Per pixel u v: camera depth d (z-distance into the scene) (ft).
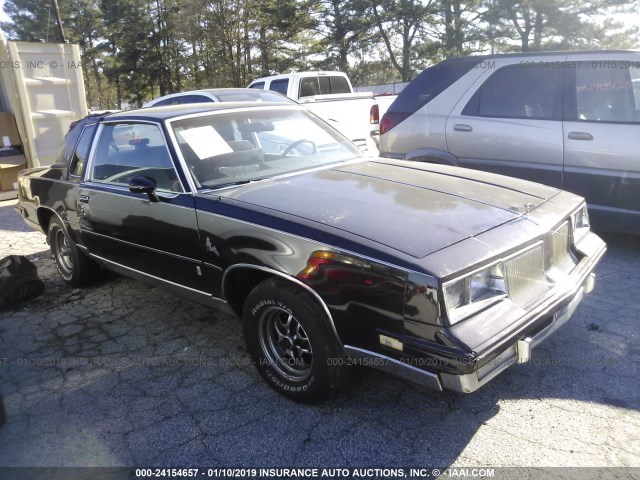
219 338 12.96
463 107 18.80
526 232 9.20
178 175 11.46
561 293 9.34
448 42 104.99
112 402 10.51
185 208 11.02
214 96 30.71
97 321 14.33
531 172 17.44
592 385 10.03
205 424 9.62
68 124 32.24
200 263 11.00
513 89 17.84
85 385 11.19
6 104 31.89
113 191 13.11
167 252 11.79
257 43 129.39
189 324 13.82
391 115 20.80
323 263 8.71
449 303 7.80
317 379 9.30
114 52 169.27
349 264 8.45
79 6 165.37
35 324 14.37
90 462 8.83
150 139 12.45
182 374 11.37
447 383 7.77
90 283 16.76
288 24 116.06
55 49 31.12
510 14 101.04
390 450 8.66
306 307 9.04
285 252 9.23
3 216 27.53
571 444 8.52
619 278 14.93
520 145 17.46
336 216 9.41
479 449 8.54
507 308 8.38
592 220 16.70
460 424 9.19
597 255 11.07
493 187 11.23
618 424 8.93
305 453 8.72
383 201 10.12
